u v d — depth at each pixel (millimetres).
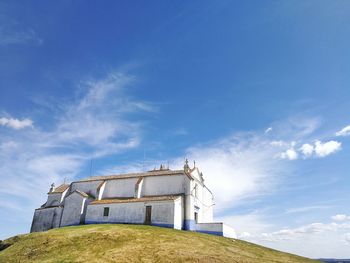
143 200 49062
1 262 34250
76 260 31266
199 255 32094
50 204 59750
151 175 55875
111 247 34688
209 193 61906
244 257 33594
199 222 53688
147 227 43938
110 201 51906
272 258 36250
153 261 30188
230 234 50250
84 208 54312
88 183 59969
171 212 46375
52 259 32344
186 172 53344
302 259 39781
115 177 59250
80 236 38781
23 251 36406
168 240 37250
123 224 47000
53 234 40688
